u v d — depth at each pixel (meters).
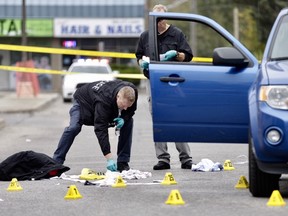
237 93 22.64
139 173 26.58
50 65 127.06
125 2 128.00
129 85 26.19
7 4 128.38
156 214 19.39
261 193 21.48
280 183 24.34
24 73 96.19
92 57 127.62
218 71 22.75
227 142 22.98
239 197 21.67
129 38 128.75
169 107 22.83
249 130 21.31
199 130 22.88
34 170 26.45
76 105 27.58
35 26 126.62
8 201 22.02
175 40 27.91
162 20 26.27
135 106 26.61
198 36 138.25
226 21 129.88
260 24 108.94
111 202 21.41
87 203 21.33
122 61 129.00
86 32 127.06
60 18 127.00
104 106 25.89
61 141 27.50
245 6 121.81
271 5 107.06
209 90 22.72
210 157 33.12
